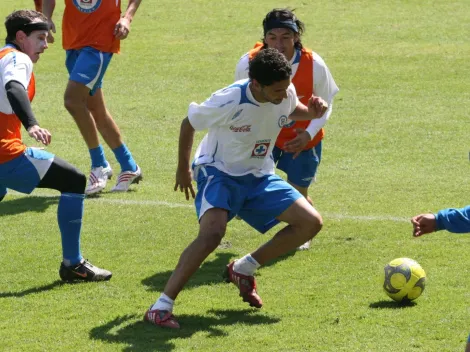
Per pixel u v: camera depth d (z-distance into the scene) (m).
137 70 54.97
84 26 32.38
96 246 26.91
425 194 32.34
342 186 33.66
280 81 19.52
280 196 21.00
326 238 27.42
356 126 42.75
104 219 29.80
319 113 21.50
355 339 19.47
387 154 38.16
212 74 53.62
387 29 62.53
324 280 23.61
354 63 54.94
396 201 31.53
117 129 33.22
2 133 22.45
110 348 19.16
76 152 39.12
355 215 29.92
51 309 21.64
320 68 25.38
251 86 20.03
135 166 33.75
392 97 47.97
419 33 61.31
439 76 51.94
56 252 26.36
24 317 21.14
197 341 19.50
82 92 32.41
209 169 21.05
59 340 19.64
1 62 21.89
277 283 23.47
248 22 65.94
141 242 27.34
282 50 24.89
